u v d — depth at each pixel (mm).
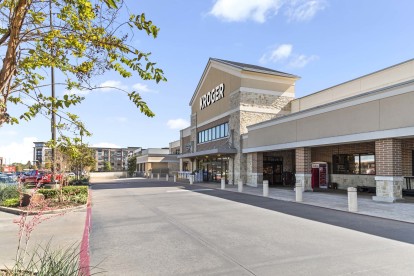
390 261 6305
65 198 15781
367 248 7254
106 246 7754
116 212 13258
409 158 16766
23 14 2645
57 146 4035
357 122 15500
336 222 10398
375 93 14539
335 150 22547
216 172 33406
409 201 14258
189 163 45438
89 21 3160
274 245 7613
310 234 8727
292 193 19781
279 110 29062
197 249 7387
